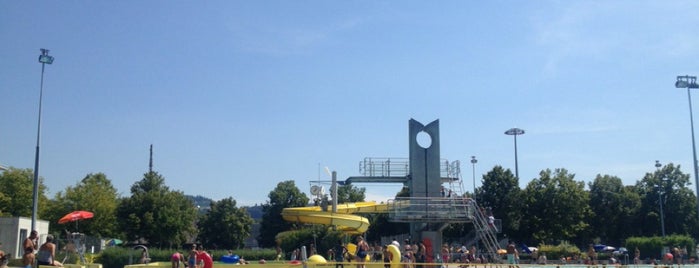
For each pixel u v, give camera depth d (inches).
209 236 3245.6
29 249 886.4
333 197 1608.0
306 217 1560.0
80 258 1357.0
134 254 1836.9
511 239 2470.5
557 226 2316.7
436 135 1859.0
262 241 3403.1
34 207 1627.7
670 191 2709.2
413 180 1828.2
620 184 2751.0
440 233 1723.7
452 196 1817.2
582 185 2388.0
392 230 3070.9
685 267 1392.7
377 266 1192.2
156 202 2819.9
